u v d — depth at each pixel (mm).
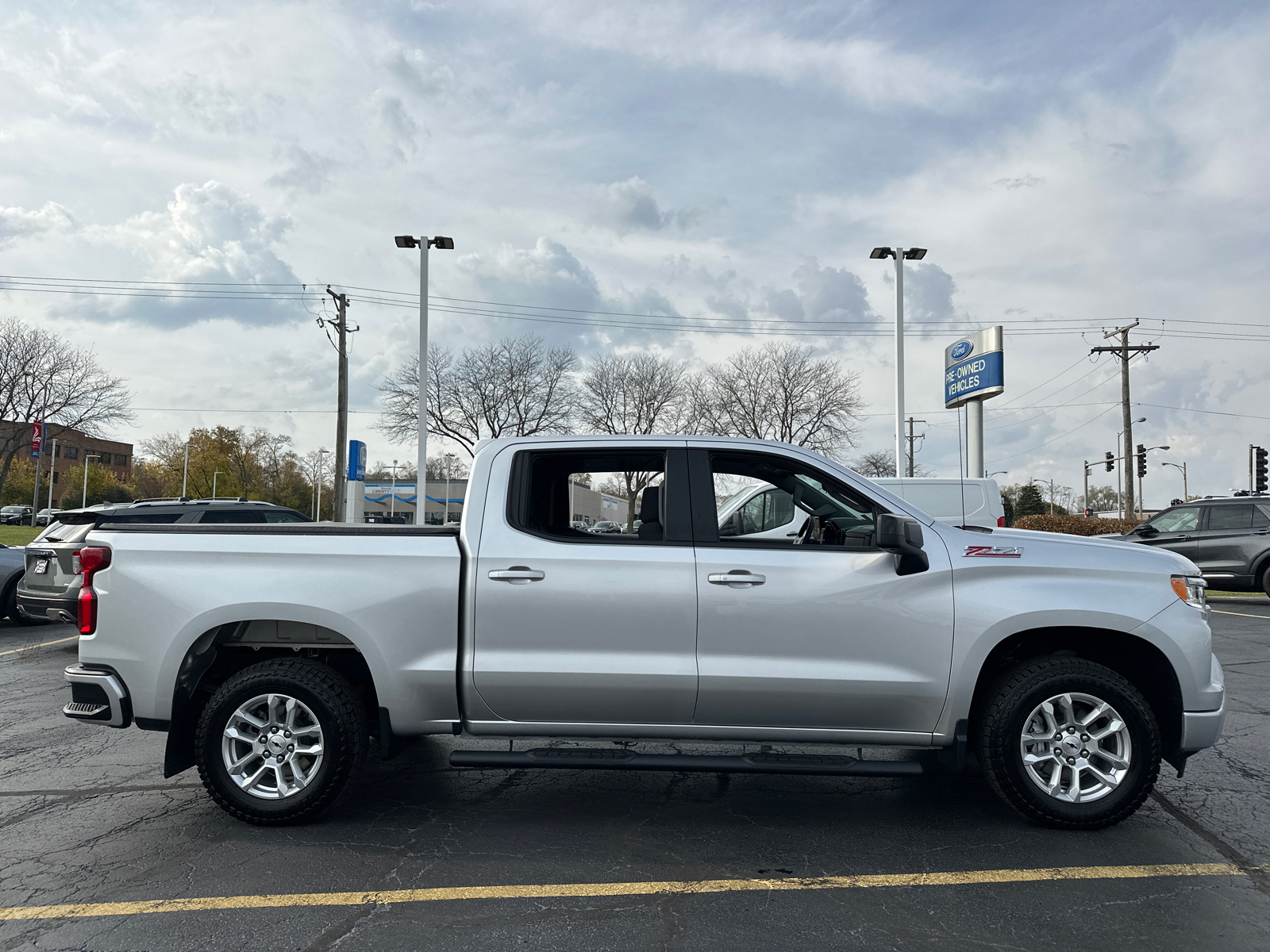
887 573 4070
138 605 4141
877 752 5531
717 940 3029
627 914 3234
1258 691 7461
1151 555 4184
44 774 5094
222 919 3184
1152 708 4262
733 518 4984
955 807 4523
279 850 3877
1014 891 3449
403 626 4086
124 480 98375
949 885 3510
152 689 4105
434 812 4426
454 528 4348
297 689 4109
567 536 4219
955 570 4074
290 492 90375
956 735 4031
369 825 4211
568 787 4883
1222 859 3785
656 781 5039
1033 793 4020
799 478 4508
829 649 4035
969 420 24406
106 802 4559
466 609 4105
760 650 4039
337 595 4082
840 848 3916
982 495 11047
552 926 3135
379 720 4246
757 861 3766
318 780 4102
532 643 4078
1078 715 4156
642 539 4234
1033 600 4008
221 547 4172
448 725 4160
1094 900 3367
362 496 22094
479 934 3072
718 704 4047
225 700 4105
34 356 50031
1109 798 4012
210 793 4125
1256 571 14078
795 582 4051
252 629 4340
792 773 3957
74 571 8953
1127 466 37219
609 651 4062
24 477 79125
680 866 3711
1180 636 4020
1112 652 4359
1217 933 3094
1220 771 5141
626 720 4109
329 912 3252
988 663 4270
